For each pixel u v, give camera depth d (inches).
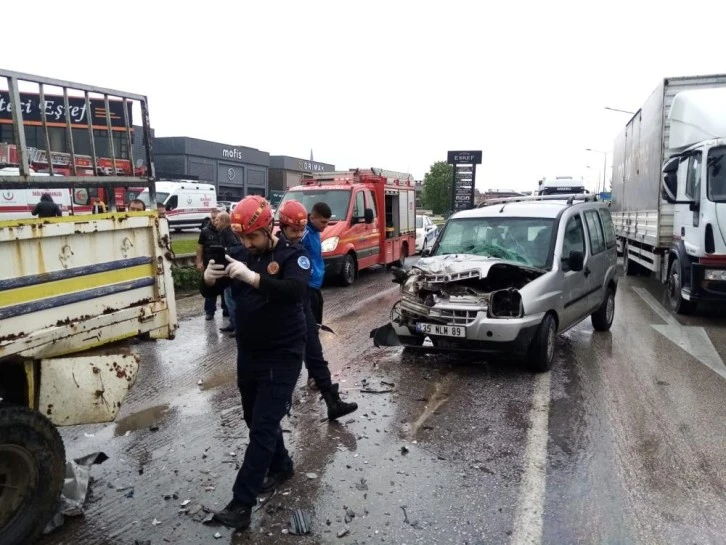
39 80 141.6
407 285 276.1
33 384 131.5
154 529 140.5
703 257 365.1
